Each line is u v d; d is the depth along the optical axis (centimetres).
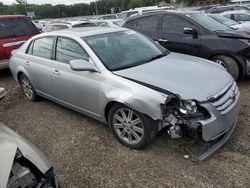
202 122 308
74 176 329
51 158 369
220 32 600
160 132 362
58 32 478
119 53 414
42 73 493
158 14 701
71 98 442
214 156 339
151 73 363
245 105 479
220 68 405
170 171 320
